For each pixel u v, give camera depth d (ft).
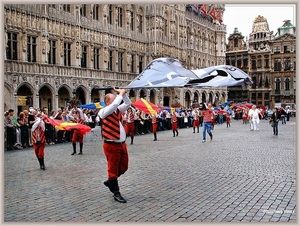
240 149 66.23
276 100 297.12
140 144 78.54
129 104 32.96
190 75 61.00
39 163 51.29
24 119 75.56
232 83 66.59
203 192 34.19
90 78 147.13
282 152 61.52
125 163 32.94
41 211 29.07
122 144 32.32
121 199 31.30
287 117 192.95
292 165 48.29
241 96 309.83
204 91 245.24
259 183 37.70
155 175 42.57
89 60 148.25
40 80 123.75
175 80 59.31
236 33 313.12
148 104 89.45
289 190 34.71
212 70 66.39
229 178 40.32
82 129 57.52
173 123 100.73
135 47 177.27
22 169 47.91
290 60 292.40
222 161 52.19
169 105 208.03
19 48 118.62
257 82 303.89
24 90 124.77
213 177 40.96
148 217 27.09
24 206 30.53
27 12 120.06
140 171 45.21
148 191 34.91
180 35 212.23
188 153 61.72
